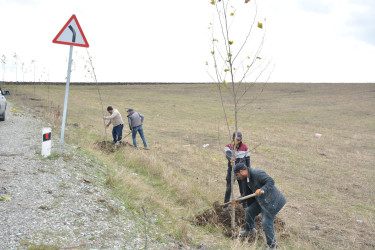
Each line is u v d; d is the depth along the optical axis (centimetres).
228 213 592
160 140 1446
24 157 677
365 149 1541
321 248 538
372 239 584
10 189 492
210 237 512
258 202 494
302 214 686
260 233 543
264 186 476
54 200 473
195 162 1062
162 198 653
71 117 1886
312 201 775
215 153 1248
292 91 5622
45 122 1373
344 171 1088
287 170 1059
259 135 1812
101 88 5609
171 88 6319
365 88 5750
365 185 934
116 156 950
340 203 773
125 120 2102
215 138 1617
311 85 6550
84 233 391
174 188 723
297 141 1675
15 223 385
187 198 676
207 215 584
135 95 4694
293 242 540
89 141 1070
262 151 1352
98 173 681
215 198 713
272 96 4869
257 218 595
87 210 461
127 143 1142
